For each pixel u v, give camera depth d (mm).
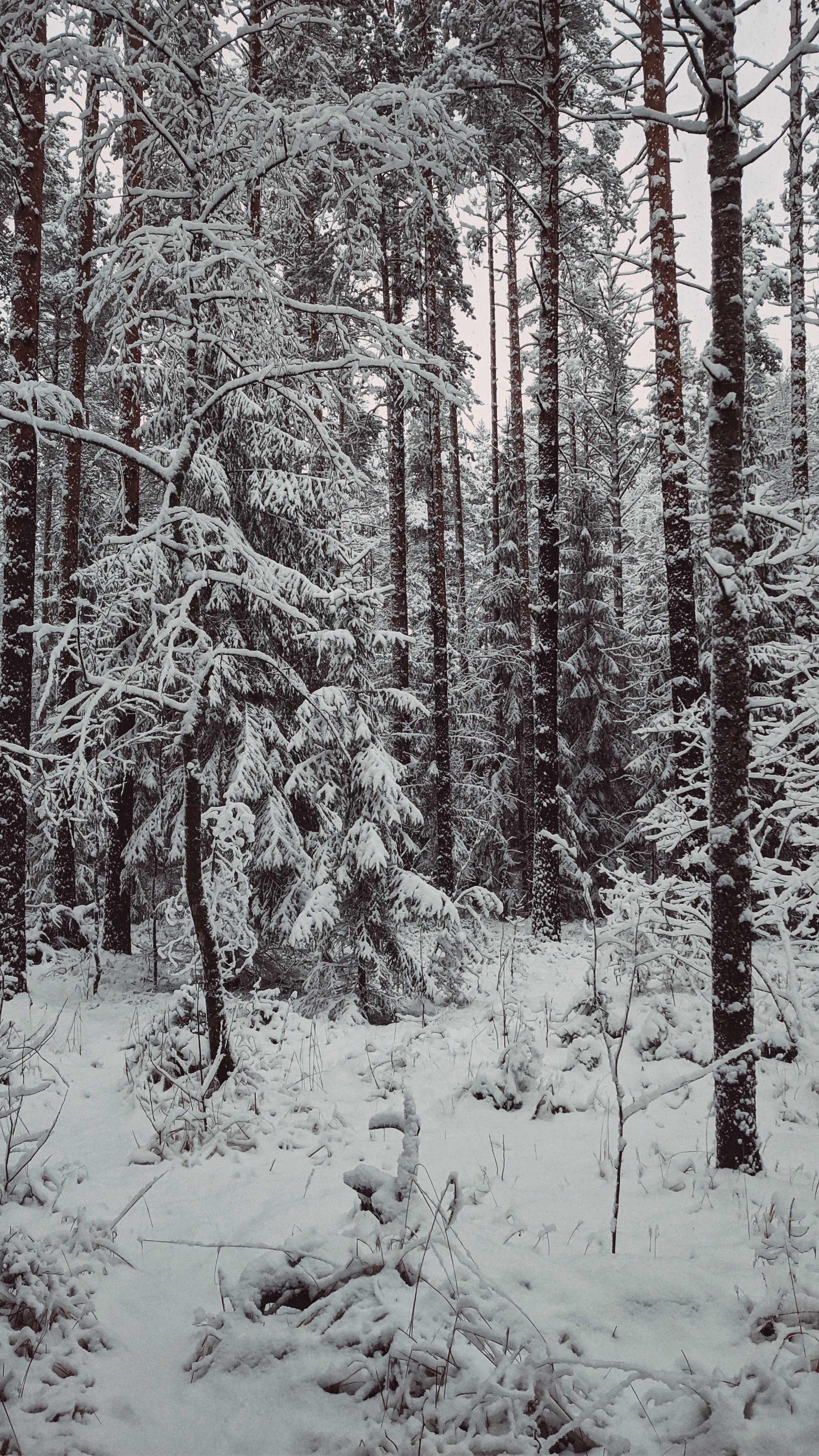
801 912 7473
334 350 8406
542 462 11992
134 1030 7664
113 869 11922
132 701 6648
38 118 9352
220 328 6645
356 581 9125
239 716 9438
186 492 8734
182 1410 2637
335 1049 7012
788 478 17719
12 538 9164
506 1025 6961
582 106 14297
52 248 17500
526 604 18625
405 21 13227
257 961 9859
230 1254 3635
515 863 18203
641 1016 6883
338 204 6121
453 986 8477
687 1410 2545
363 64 11781
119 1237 3875
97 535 15805
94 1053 7180
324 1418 2564
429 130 6047
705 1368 2719
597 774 18250
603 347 21875
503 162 13016
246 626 9641
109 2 5020
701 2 4516
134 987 10219
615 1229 3475
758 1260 3367
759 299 4641
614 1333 2924
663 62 9828
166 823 10266
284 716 10109
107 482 16969
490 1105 5621
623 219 13984
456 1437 2434
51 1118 5605
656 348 9969
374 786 8172
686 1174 4367
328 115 5258
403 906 8203
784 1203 3846
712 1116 5188
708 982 7512
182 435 5812
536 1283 3242
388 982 8422
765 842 7355
